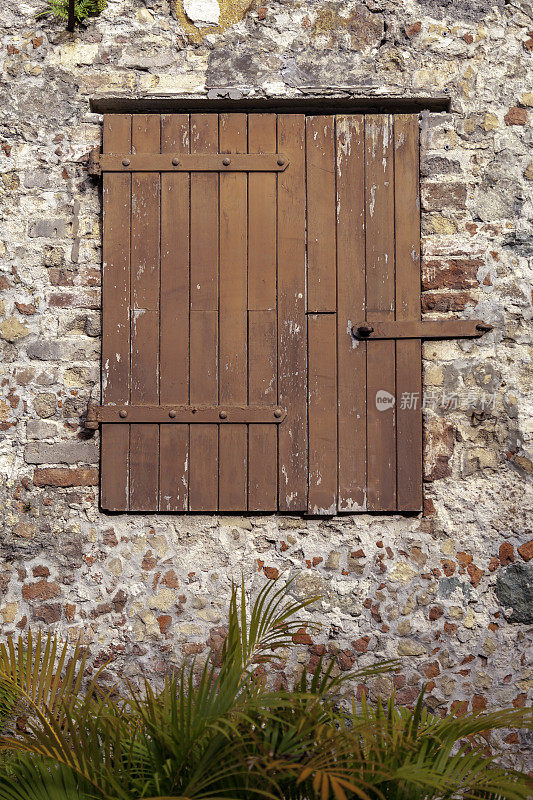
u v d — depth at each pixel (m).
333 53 3.05
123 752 2.27
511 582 2.93
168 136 3.01
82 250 3.03
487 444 2.98
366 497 2.93
